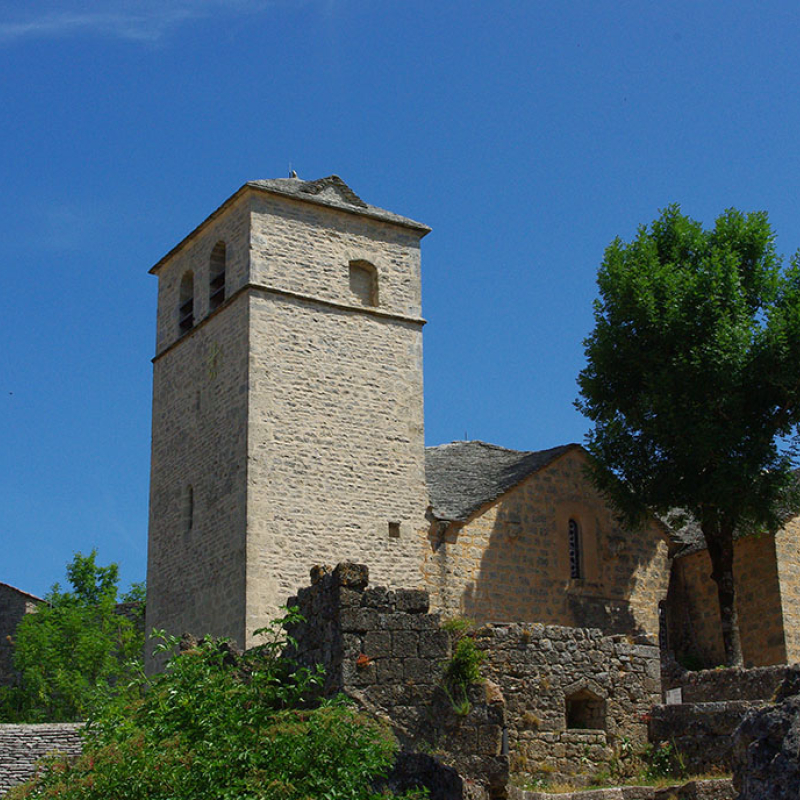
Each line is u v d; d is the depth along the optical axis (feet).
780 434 110.11
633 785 70.18
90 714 57.36
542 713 72.84
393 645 64.85
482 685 65.46
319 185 114.73
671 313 110.73
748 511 108.58
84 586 168.66
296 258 111.65
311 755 49.73
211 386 111.65
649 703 76.84
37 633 146.82
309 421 107.65
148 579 114.83
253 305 108.06
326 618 65.67
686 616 123.24
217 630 102.78
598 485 113.50
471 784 62.03
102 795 48.06
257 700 54.39
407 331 115.85
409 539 108.78
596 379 116.37
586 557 115.55
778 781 43.68
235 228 112.47
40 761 56.39
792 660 112.68
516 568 111.55
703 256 117.29
